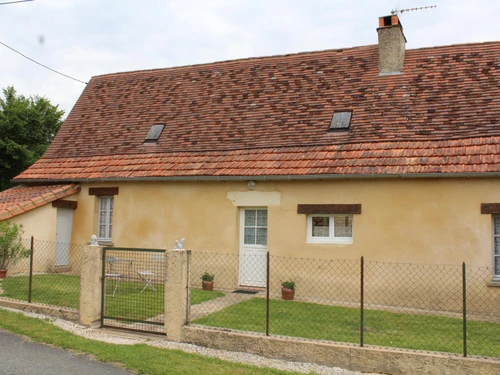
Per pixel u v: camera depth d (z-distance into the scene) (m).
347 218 12.03
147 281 12.19
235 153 13.67
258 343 7.59
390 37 14.34
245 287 13.09
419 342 7.82
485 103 12.23
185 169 13.62
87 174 14.98
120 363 6.91
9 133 27.61
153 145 15.22
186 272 8.31
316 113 13.89
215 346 7.85
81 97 18.84
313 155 12.55
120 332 8.59
